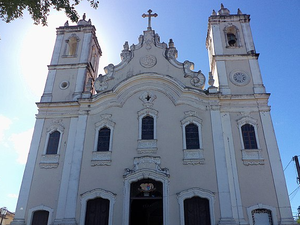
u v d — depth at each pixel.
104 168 20.55
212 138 20.95
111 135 21.64
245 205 18.95
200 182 19.56
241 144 20.81
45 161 21.47
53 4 16.72
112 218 18.91
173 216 18.69
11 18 15.86
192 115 21.81
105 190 19.69
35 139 22.42
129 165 20.47
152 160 20.23
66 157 21.48
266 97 22.30
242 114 21.94
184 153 20.50
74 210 19.41
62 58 26.25
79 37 27.30
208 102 22.22
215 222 18.34
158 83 23.17
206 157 20.31
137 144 21.06
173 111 22.16
